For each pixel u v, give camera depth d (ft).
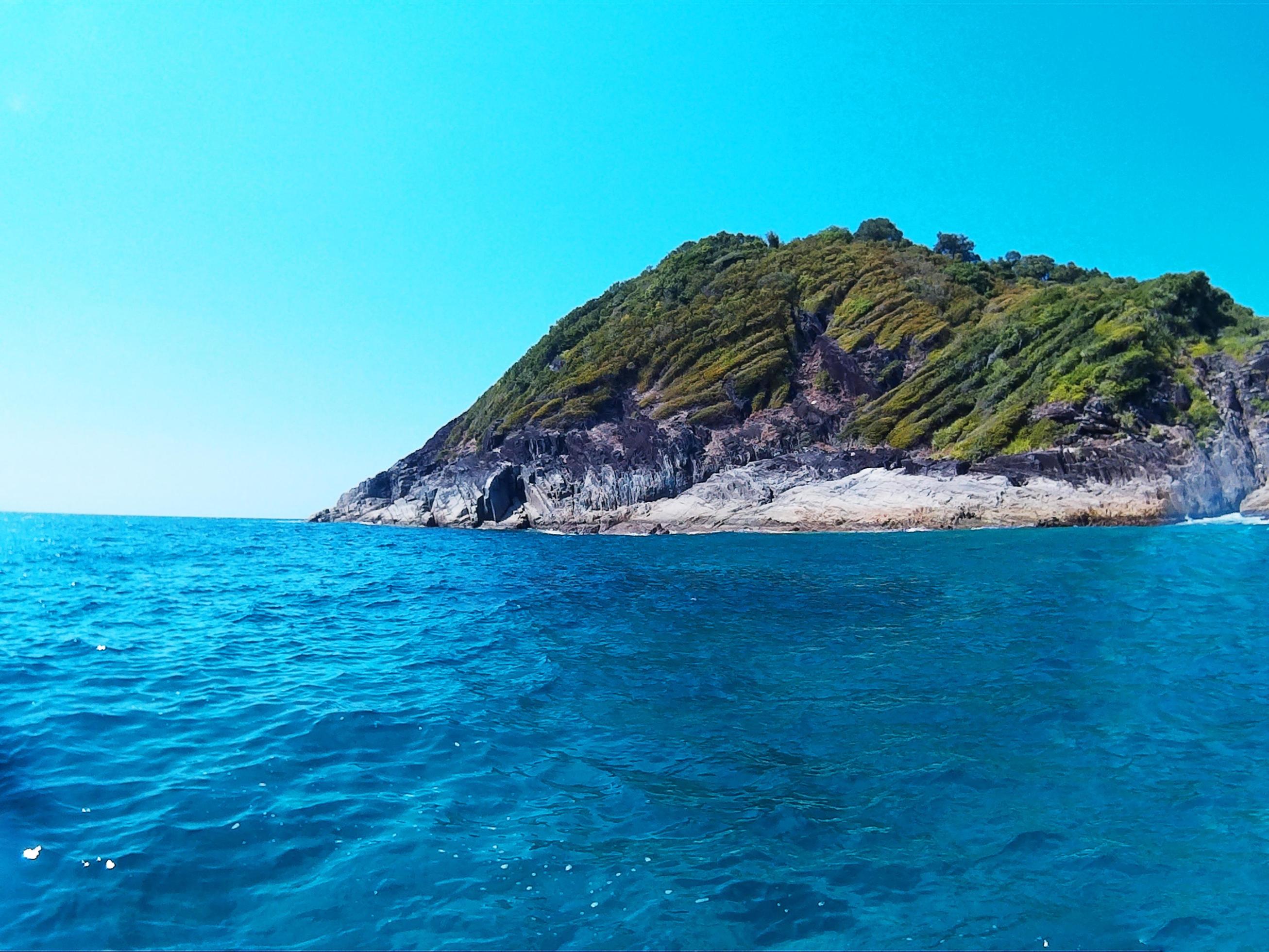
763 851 19.92
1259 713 30.58
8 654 41.47
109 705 31.73
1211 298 155.43
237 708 31.78
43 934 15.65
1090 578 63.93
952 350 173.99
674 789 23.91
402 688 35.55
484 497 203.62
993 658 39.73
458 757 26.58
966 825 21.48
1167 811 22.27
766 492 158.61
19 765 24.39
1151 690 33.68
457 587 74.74
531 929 16.40
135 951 15.21
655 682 36.70
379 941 15.84
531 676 38.14
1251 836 20.74
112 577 86.69
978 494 131.23
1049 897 17.87
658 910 17.17
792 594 64.54
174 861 18.67
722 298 219.61
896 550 98.07
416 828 20.92
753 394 188.85
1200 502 120.78
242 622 54.34
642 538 156.04
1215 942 16.15
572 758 26.63
